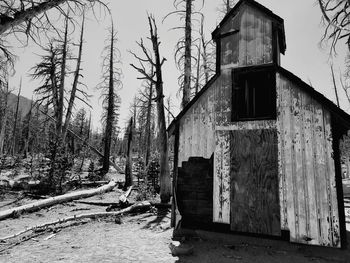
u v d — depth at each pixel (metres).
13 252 6.22
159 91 12.74
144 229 8.38
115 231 8.21
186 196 7.66
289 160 6.59
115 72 25.50
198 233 7.41
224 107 7.60
